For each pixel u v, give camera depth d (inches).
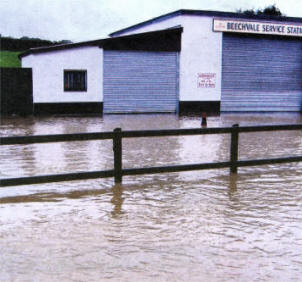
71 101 904.9
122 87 942.4
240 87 1032.2
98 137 277.0
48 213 221.1
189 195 259.8
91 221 207.6
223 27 987.3
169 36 957.2
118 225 201.5
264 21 1021.8
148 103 965.8
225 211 225.9
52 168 339.3
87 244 176.6
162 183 292.7
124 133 284.0
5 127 625.0
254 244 178.5
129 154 408.2
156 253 167.5
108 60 922.1
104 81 925.2
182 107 987.3
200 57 984.3
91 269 152.4
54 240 181.0
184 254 166.9
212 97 1004.6
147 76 956.6
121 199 249.8
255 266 156.6
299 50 1084.5
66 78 896.9
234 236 187.6
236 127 316.5
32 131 571.8
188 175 320.2
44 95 883.4
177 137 547.2
